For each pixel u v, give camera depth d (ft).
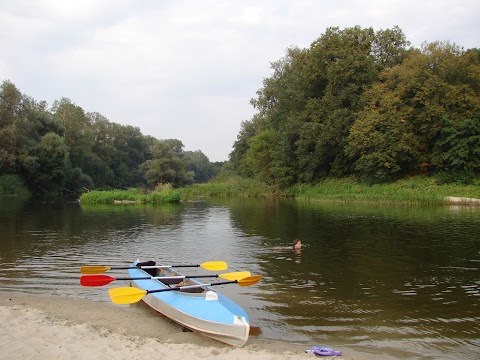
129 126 385.50
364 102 145.18
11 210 111.04
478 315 30.04
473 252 51.03
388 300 33.45
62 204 135.03
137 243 58.95
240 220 85.87
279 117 187.32
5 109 187.52
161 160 272.72
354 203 124.16
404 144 134.72
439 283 38.24
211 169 559.38
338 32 160.97
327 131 148.15
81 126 263.29
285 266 44.96
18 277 40.27
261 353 23.21
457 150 130.21
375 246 55.36
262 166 189.16
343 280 39.32
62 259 48.19
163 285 31.55
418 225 73.56
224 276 32.04
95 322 28.66
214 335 25.53
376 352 24.11
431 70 136.98
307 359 22.50
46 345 22.68
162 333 26.99
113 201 142.20
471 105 133.18
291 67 195.31
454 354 23.89
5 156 180.86
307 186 161.79
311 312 30.76
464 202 115.96
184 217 92.63
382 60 163.32
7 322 26.78
